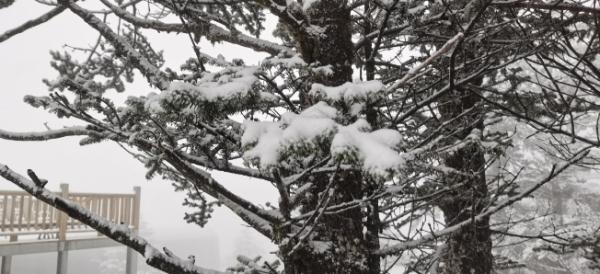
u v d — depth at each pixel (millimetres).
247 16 4871
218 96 1849
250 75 2041
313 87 2012
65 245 11648
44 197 2262
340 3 3260
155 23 3758
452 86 3111
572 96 3629
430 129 4609
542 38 3271
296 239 2541
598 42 3512
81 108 2432
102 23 3406
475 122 3533
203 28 3576
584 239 5715
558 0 3049
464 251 4688
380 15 4215
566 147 4188
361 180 3029
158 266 2297
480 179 4559
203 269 2428
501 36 4219
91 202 12672
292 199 2400
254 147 1663
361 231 2986
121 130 2490
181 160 2434
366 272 2873
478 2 3252
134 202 13898
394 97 4742
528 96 4707
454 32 3982
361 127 1709
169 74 3207
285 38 4645
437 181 4086
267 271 3576
